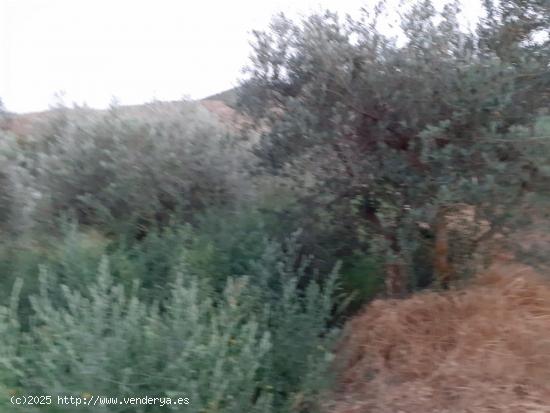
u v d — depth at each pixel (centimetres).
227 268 720
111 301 591
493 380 594
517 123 701
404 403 594
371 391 620
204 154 948
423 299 703
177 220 869
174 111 1017
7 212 823
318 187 766
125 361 501
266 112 814
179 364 498
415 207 703
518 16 734
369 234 767
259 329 613
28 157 984
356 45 743
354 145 747
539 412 552
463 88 675
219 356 525
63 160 931
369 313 707
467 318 666
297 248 751
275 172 817
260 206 887
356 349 668
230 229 798
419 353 645
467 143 686
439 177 674
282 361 602
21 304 671
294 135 756
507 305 680
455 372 608
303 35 770
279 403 583
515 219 688
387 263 741
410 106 706
